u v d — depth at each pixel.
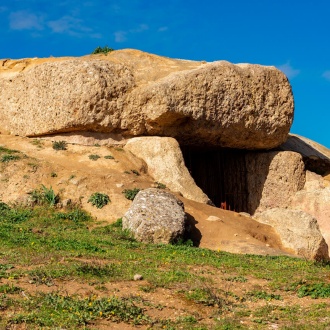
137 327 8.35
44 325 7.95
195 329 8.29
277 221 19.88
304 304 10.03
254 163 27.12
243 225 19.39
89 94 23.39
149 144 23.44
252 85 25.80
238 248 17.28
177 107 23.84
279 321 8.91
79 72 23.70
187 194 21.98
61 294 9.48
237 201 27.47
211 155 28.33
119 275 11.12
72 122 23.53
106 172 21.08
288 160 26.59
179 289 10.43
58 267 11.17
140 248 14.85
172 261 13.20
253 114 25.75
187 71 24.69
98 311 8.64
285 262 14.41
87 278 10.63
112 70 24.30
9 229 15.34
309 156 30.83
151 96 23.73
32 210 18.48
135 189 19.83
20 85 25.28
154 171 22.73
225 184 27.89
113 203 19.09
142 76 25.09
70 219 18.16
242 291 10.83
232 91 25.12
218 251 15.73
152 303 9.52
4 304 8.60
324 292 10.59
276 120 26.42
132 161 22.77
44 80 24.34
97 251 13.66
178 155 23.08
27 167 20.34
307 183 26.73
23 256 12.15
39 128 24.34
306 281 11.44
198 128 24.62
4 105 25.72
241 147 26.67
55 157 22.27
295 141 31.83
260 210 26.56
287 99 26.78
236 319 8.91
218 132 25.11
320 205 24.98
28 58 28.17
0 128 25.70
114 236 16.34
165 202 17.45
